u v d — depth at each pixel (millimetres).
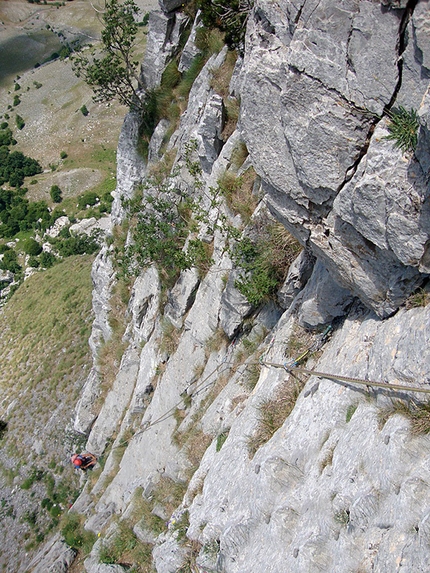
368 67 6840
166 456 19109
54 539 26656
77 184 83312
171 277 21406
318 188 8164
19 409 38500
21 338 46062
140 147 28516
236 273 15539
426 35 6098
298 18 7340
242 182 16750
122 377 27344
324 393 10297
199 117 21375
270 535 10031
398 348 8289
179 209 21172
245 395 14828
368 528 8016
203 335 19000
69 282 49469
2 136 94625
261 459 11125
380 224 7492
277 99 7961
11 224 79625
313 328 11930
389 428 8203
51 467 33688
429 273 7453
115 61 29438
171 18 26469
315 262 12625
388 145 6988
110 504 22781
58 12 122188
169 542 14367
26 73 108875
